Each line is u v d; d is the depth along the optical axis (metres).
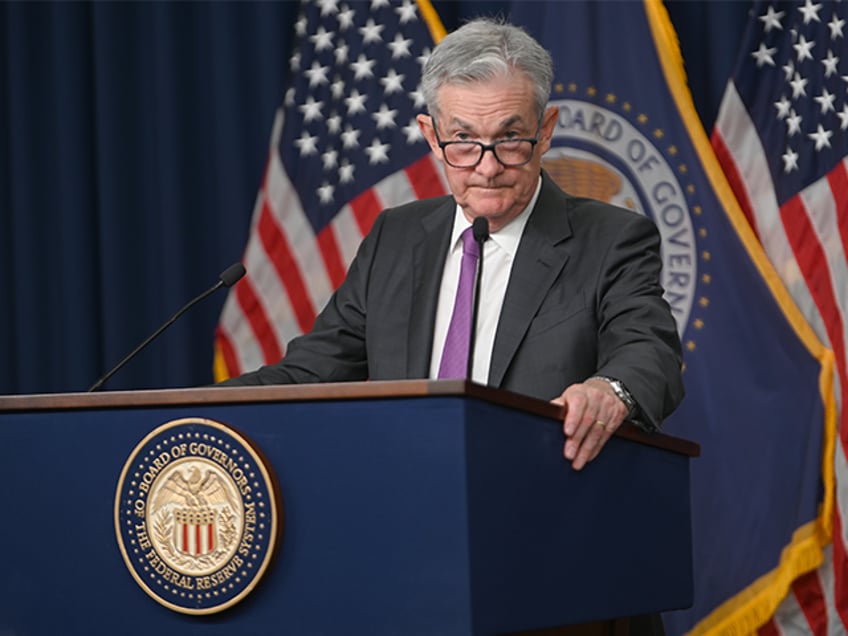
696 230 13.93
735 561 13.44
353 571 5.53
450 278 8.32
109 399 6.20
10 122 16.50
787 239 13.98
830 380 13.42
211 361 15.70
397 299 8.31
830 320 13.77
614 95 14.30
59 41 16.36
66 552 6.30
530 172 7.99
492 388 5.54
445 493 5.36
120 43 16.25
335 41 15.27
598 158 14.20
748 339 13.67
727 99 14.17
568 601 6.03
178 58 16.03
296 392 5.69
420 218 8.75
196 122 16.09
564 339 7.72
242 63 15.80
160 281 15.86
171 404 6.02
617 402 6.42
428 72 8.06
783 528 13.38
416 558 5.40
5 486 6.50
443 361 7.91
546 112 8.38
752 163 14.12
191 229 15.92
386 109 15.03
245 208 15.61
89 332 16.19
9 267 16.69
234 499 5.74
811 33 14.15
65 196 16.23
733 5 14.55
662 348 7.27
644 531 6.86
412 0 15.10
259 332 14.96
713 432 13.62
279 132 15.17
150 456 5.96
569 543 6.10
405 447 5.47
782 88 14.16
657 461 7.08
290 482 5.70
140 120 16.22
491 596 5.42
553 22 14.53
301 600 5.63
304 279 14.95
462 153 7.90
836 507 13.38
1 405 6.49
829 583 13.39
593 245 8.05
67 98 16.34
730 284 13.77
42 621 6.35
